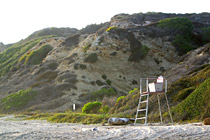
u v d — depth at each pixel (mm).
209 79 12156
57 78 46906
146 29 55312
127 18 73562
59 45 58531
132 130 7707
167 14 88062
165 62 51656
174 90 14992
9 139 6684
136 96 17797
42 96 42562
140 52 51219
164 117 12773
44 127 13617
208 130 6621
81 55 50594
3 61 79375
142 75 49312
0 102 44250
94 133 7520
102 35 51875
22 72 58031
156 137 5980
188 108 11930
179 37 54656
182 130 6891
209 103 10891
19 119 25672
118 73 48656
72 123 16719
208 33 61719
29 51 67938
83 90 43312
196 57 24188
